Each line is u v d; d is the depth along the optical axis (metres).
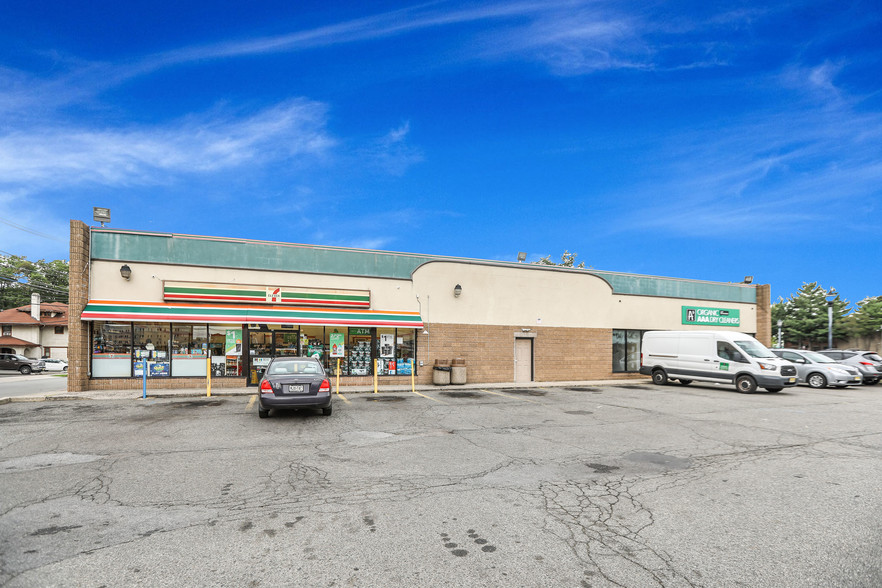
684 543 4.22
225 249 16.98
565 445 8.25
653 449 8.01
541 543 4.19
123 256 15.97
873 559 3.92
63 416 10.97
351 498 5.36
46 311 44.47
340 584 3.47
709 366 18.39
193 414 11.27
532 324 21.22
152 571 3.64
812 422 10.84
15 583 3.44
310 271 17.91
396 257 19.12
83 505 5.10
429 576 3.58
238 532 4.39
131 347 15.84
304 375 10.95
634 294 23.92
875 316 44.69
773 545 4.18
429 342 19.34
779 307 52.34
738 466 6.93
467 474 6.38
